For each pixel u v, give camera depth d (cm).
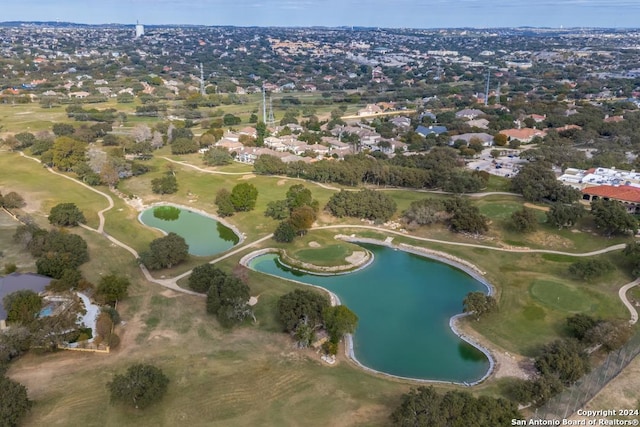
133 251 16188
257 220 18988
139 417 8988
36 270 13962
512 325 12569
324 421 9019
